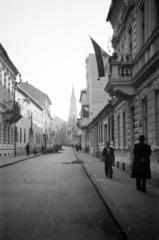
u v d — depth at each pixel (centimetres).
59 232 614
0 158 3475
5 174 1805
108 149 1534
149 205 830
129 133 1784
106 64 1825
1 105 3525
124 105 1933
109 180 1412
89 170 1939
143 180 1067
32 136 5859
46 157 4247
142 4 1482
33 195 1044
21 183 1370
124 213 734
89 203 913
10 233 605
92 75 4956
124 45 1958
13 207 845
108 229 641
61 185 1305
